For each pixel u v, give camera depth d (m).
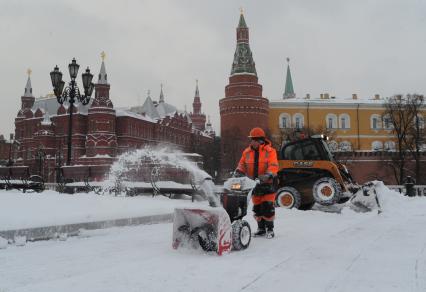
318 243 5.80
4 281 3.57
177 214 5.15
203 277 3.74
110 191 13.91
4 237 5.35
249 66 78.06
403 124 65.31
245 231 5.31
